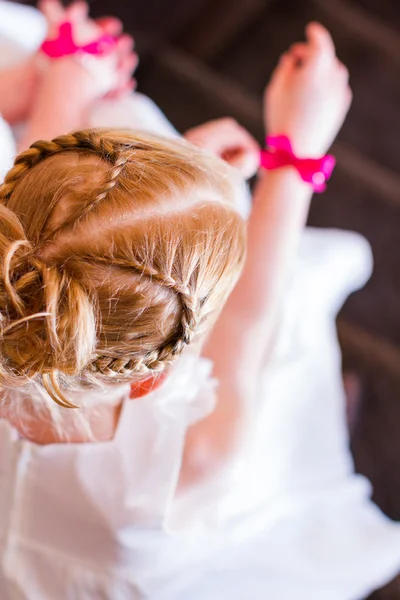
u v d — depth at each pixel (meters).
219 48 1.60
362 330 1.43
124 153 0.66
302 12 1.63
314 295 1.16
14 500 0.80
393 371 1.40
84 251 0.63
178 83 1.56
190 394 0.79
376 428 1.36
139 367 0.66
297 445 1.09
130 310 0.64
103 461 0.77
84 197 0.64
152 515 0.79
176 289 0.64
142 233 0.64
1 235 0.63
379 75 1.61
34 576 0.83
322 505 1.08
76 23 1.00
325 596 1.03
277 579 1.01
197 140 0.96
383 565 1.06
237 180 0.76
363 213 1.51
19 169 0.67
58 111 0.96
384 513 1.32
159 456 0.78
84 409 0.73
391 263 1.49
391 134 1.58
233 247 0.69
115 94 1.09
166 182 0.66
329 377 1.15
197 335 0.70
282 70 0.95
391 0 1.66
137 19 1.54
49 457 0.77
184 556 0.90
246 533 1.00
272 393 1.05
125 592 0.84
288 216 0.88
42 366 0.63
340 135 1.56
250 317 0.85
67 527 0.81
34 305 0.62
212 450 0.82
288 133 0.90
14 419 0.75
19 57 1.12
